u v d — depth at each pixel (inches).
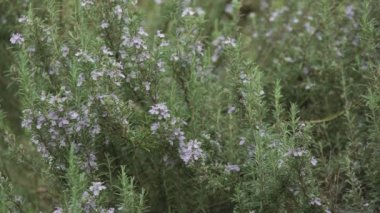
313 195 40.9
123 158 44.1
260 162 40.4
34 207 47.1
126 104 41.7
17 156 43.7
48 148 40.8
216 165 42.6
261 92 41.6
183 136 42.0
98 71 40.3
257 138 40.4
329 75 48.8
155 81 42.7
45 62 43.3
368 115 42.9
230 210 45.4
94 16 43.3
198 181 42.4
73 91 40.5
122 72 42.6
